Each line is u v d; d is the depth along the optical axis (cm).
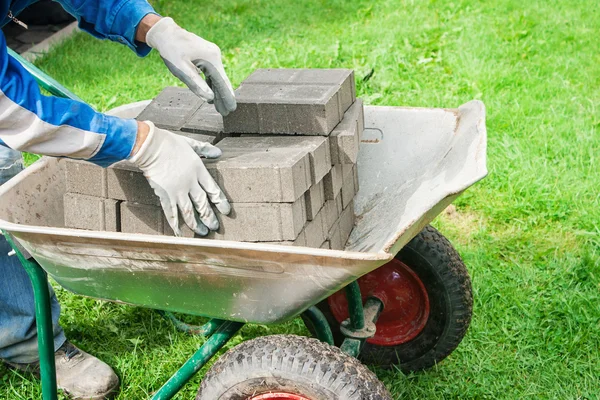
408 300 286
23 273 281
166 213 217
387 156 270
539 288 346
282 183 210
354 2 721
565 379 296
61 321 330
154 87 541
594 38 612
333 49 594
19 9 235
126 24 238
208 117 258
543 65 563
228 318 215
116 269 211
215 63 233
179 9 711
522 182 420
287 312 205
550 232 390
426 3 701
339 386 192
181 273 204
